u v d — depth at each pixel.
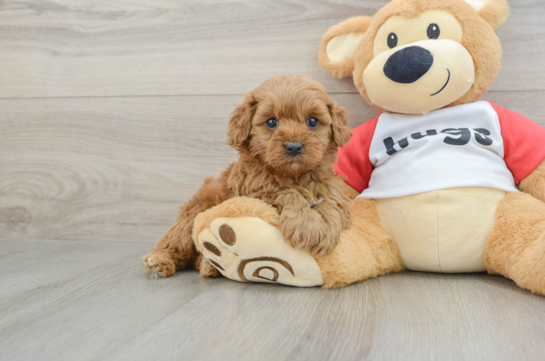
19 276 1.36
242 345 0.81
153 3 1.83
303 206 1.14
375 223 1.34
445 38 1.33
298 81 1.19
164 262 1.34
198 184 1.84
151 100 1.86
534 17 1.55
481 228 1.25
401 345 0.81
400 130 1.39
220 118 1.81
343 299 1.08
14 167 2.00
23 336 0.88
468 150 1.31
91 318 0.98
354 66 1.53
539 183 1.30
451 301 1.06
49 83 1.94
